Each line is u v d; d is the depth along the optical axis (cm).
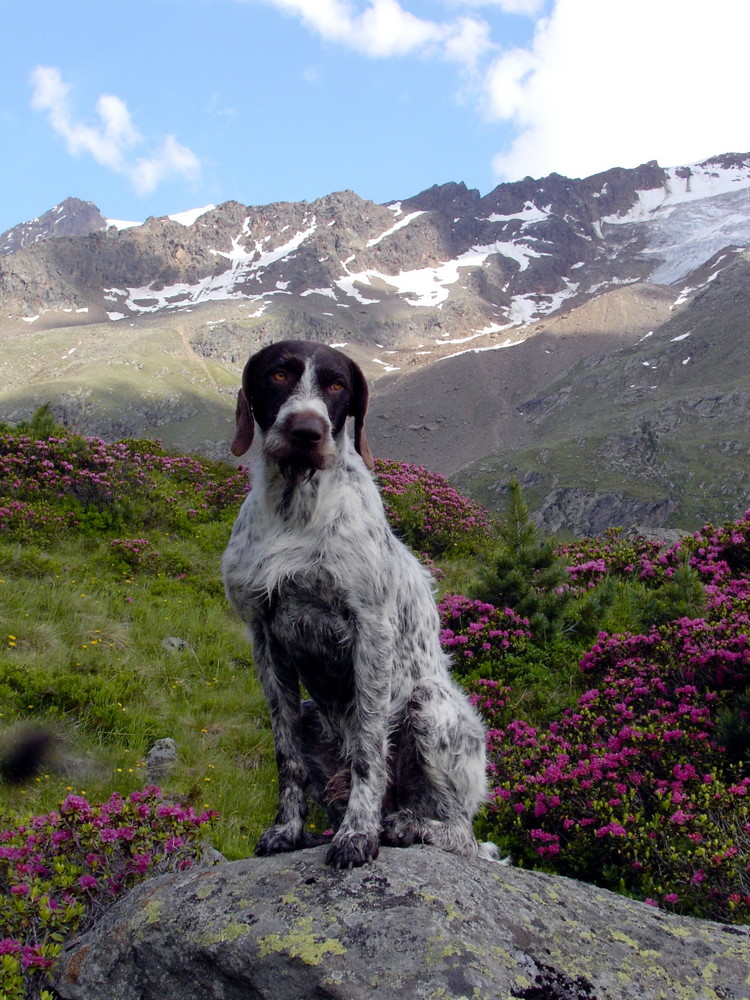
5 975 149
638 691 285
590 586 434
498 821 244
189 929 146
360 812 162
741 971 143
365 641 168
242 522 180
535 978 135
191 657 371
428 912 143
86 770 275
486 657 346
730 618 310
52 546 487
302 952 137
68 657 344
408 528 596
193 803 266
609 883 222
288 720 180
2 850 178
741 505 5988
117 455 607
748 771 242
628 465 6806
